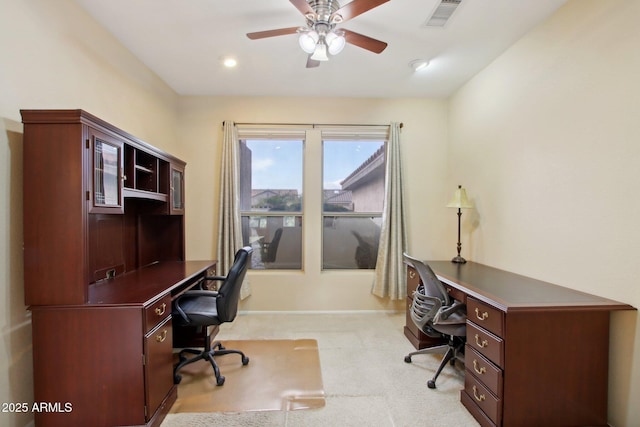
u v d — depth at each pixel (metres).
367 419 1.74
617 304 1.52
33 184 1.49
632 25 1.49
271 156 3.58
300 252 3.60
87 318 1.54
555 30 1.95
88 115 1.52
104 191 1.68
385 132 3.49
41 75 1.64
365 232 3.64
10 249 1.47
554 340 1.56
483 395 1.68
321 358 2.46
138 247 2.54
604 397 1.58
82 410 1.54
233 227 3.33
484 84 2.75
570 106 1.84
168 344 1.84
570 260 1.85
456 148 3.28
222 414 1.78
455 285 2.03
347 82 3.07
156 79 2.90
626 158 1.52
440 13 1.98
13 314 1.49
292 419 1.74
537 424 1.56
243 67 2.74
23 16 1.53
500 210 2.53
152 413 1.62
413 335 2.68
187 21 2.07
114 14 1.99
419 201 3.53
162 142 3.03
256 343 2.72
